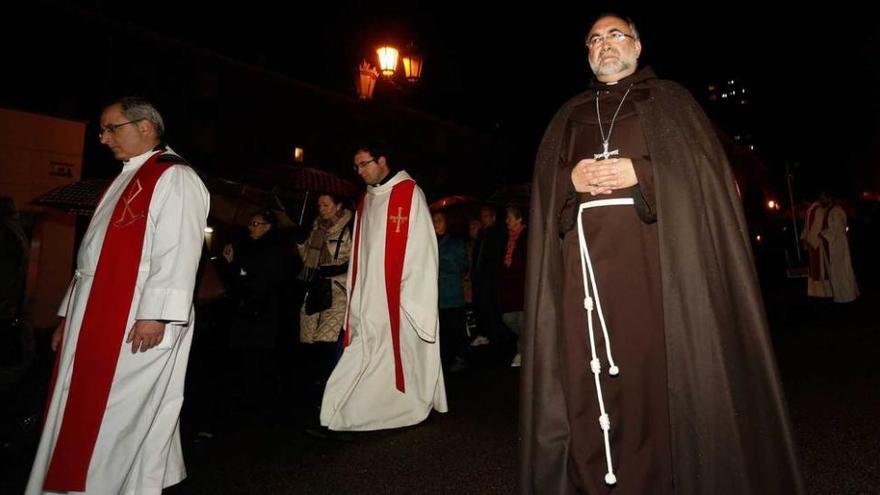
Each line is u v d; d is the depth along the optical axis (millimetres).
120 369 2521
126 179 2840
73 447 2422
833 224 10242
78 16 10695
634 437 1956
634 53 2172
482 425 4281
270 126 14430
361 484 3199
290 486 3213
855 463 3107
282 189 9766
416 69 10062
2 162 8984
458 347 6766
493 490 3031
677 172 1838
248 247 5336
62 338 2773
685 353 1741
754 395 1756
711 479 1681
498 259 7938
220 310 6344
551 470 1979
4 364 4059
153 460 2648
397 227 4375
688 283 1762
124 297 2580
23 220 9094
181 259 2604
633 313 1970
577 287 2047
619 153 2016
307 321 5016
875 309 9039
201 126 13086
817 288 10586
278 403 5309
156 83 12258
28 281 9016
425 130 18875
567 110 2201
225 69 13555
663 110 1937
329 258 5012
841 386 4766
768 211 16172
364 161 4492
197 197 2773
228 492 3154
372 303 4305
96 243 2682
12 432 3781
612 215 2004
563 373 2029
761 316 1778
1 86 9680
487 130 21641
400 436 4074
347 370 4250
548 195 2094
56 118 9617
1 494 3248
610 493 1956
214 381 6277
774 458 1717
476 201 11031
